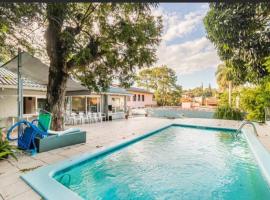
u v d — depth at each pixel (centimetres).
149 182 475
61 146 622
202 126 1185
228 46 820
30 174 381
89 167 517
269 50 777
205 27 859
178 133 1088
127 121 1555
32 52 657
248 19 693
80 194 410
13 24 459
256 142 685
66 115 1282
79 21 765
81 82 944
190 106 3516
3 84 911
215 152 737
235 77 1084
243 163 609
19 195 305
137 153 708
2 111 1007
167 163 608
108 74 931
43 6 472
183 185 456
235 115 1616
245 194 416
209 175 521
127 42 800
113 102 1817
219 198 400
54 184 337
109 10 781
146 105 3531
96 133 934
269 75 922
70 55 797
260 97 1420
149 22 812
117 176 505
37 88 1079
